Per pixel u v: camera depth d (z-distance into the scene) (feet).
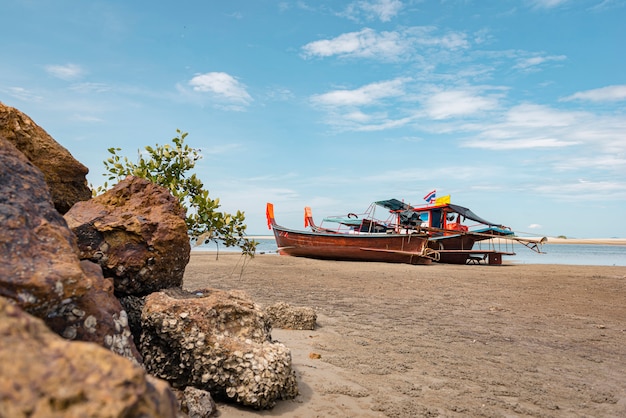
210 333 17.02
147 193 19.48
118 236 17.65
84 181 19.80
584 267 106.42
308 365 23.38
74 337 11.56
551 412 18.90
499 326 35.83
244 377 16.60
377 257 118.62
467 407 18.93
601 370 24.90
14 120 17.33
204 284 55.21
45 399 6.09
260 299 45.80
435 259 118.73
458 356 26.58
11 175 12.10
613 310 44.60
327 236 123.13
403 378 22.17
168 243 18.25
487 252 120.26
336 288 56.44
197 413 15.19
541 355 27.55
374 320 36.55
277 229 139.95
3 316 6.83
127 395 6.49
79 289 10.59
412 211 129.39
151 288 18.75
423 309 42.78
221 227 25.43
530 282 67.92
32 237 10.80
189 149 26.86
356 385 20.79
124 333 13.20
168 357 17.20
